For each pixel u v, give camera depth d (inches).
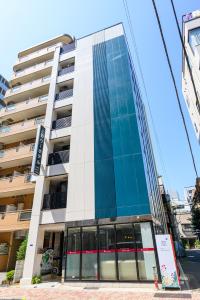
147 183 533.6
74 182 598.9
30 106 889.5
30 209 719.1
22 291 444.5
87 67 810.2
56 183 687.7
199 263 858.8
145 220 472.4
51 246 709.3
